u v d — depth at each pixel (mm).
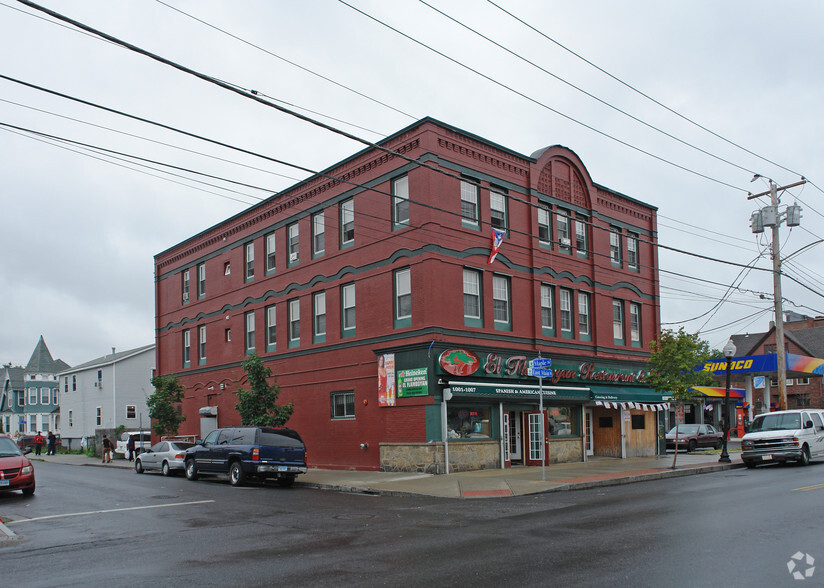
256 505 15922
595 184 30016
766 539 9648
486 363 23453
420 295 22625
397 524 12383
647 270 32625
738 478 19688
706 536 10023
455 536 10828
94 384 53406
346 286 26281
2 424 74938
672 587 7230
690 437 35406
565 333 27750
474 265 23969
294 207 29219
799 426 24406
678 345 24172
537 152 27656
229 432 22516
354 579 8039
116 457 41281
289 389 28469
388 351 23547
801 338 68812
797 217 28594
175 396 33531
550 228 27594
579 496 16438
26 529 12945
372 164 25188
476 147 24578
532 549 9516
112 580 8383
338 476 22578
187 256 37188
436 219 22812
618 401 28469
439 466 21766
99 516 14547
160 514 14602
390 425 23297
